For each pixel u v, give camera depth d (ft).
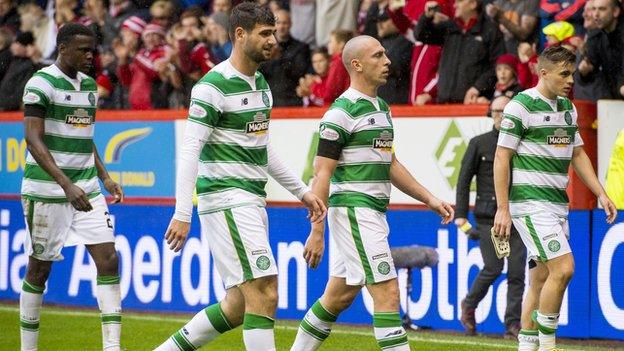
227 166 56.75
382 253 60.13
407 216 91.91
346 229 60.64
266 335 56.03
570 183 84.79
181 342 59.00
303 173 94.53
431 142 89.86
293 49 103.40
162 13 111.34
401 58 97.45
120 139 104.53
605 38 88.79
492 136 84.58
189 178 55.06
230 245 56.44
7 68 118.93
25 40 117.80
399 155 91.50
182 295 101.09
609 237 83.97
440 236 90.17
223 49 106.52
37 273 70.59
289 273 96.48
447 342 82.02
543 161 66.59
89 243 68.44
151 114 102.47
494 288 87.40
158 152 102.27
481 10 93.71
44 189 68.95
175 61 108.58
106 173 72.59
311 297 95.09
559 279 65.92
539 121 66.33
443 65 94.84
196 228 100.07
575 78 91.25
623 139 82.84
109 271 68.33
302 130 94.58
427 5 94.27
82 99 68.80
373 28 100.07
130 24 111.86
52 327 90.63
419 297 91.15
